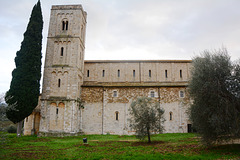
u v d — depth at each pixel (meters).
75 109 32.50
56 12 36.25
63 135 30.22
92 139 28.45
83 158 15.13
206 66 17.00
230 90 16.06
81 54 37.53
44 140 26.52
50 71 33.50
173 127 34.47
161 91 36.09
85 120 35.38
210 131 16.66
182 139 25.33
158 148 18.81
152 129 23.45
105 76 39.25
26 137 28.73
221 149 16.69
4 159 15.10
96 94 36.44
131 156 15.27
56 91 32.75
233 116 15.54
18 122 29.03
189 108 19.14
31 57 30.81
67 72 33.47
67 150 18.95
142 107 23.80
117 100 36.09
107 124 35.12
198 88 16.89
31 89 29.83
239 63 16.69
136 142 24.19
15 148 20.14
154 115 23.36
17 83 29.02
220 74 16.50
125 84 37.66
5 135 13.91
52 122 31.38
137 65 39.84
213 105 16.14
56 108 31.95
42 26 33.59
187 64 39.53
